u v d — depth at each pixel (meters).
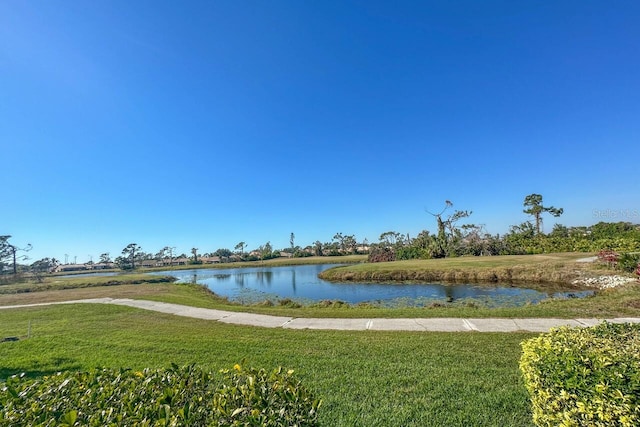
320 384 4.45
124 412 1.92
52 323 10.20
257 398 2.03
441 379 4.50
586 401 2.23
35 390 2.36
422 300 15.76
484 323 7.89
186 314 10.83
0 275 33.38
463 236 38.22
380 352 5.80
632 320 7.74
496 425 3.34
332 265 50.03
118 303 13.82
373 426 3.38
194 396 2.15
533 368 2.73
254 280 31.86
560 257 25.86
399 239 52.56
